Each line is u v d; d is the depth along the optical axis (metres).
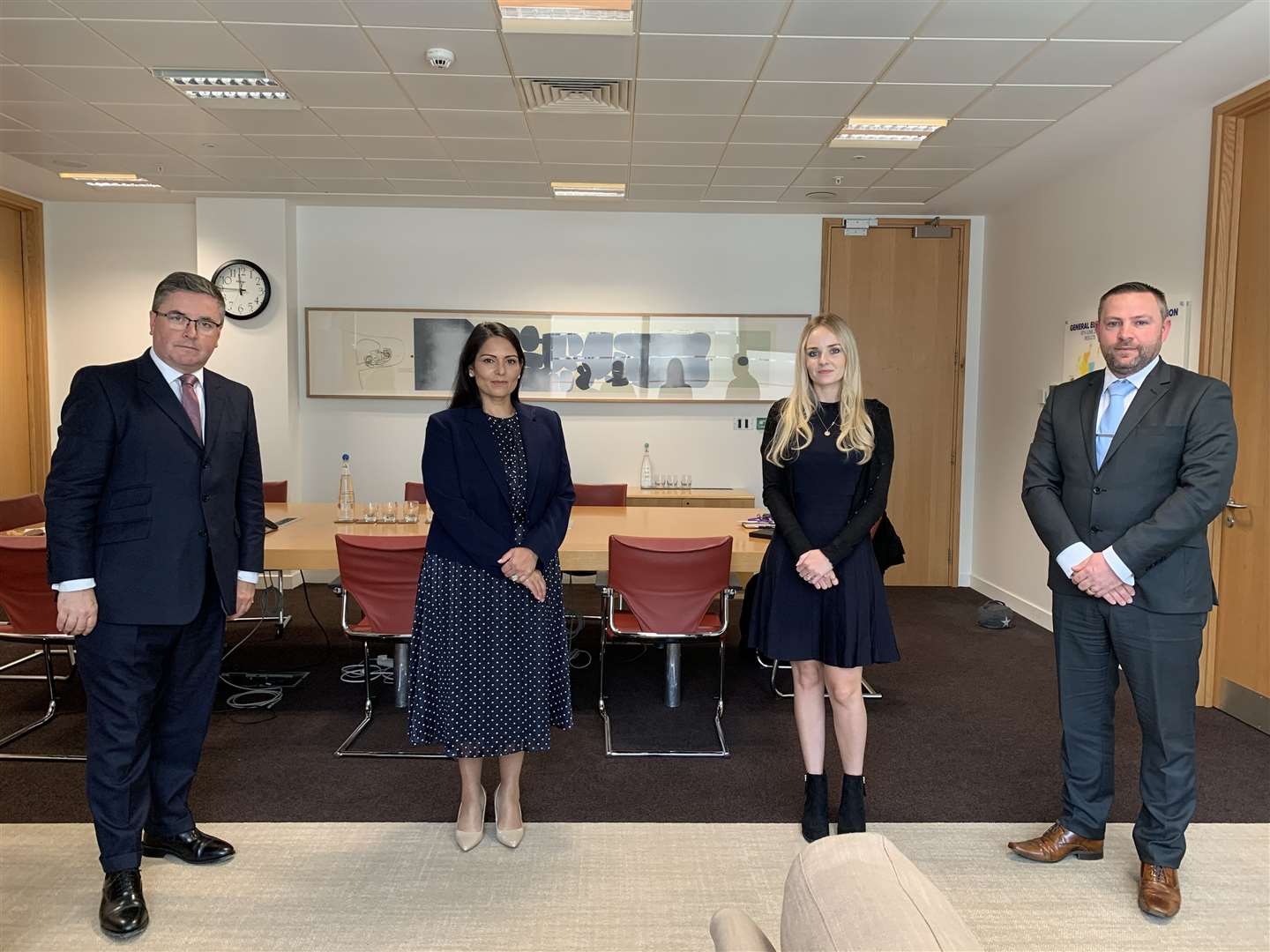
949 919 0.71
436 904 2.33
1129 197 4.79
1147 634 2.31
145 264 6.74
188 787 2.56
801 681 2.68
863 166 5.36
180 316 2.27
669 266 6.82
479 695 2.52
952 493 6.94
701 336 6.82
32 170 5.70
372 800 2.98
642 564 3.55
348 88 4.11
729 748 3.52
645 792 3.08
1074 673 2.52
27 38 3.56
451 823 2.81
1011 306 6.29
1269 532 3.71
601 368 6.84
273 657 4.79
